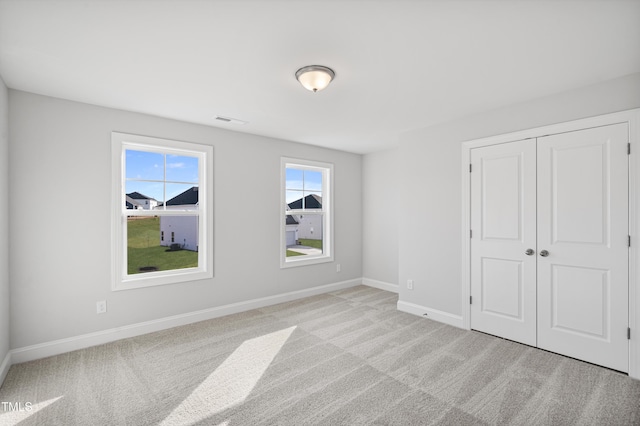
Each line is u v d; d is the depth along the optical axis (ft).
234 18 5.41
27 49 6.40
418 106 9.87
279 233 14.16
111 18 5.38
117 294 9.92
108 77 7.73
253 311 12.86
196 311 11.63
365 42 6.22
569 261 8.57
